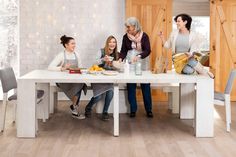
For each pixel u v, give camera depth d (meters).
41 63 7.83
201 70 5.20
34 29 7.78
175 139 4.81
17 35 8.00
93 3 7.79
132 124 5.66
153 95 7.93
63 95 7.95
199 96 4.87
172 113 6.55
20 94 4.81
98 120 5.93
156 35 7.81
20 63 7.82
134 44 6.15
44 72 5.64
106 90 5.62
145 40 6.15
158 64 5.47
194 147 4.45
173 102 6.52
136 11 7.75
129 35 6.15
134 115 6.20
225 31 7.80
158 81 4.82
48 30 7.79
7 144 4.54
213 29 7.82
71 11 7.78
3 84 5.11
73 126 5.51
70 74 5.33
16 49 8.12
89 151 4.27
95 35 7.83
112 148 4.39
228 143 4.63
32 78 4.82
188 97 6.04
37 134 5.02
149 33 7.80
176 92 6.49
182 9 10.13
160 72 5.48
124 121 5.87
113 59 6.09
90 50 7.85
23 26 7.77
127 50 6.29
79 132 5.15
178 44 5.81
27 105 4.82
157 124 5.68
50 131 5.20
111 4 7.81
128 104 6.50
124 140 4.75
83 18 7.80
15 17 8.05
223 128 5.41
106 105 5.90
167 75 5.21
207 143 4.62
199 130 4.91
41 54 7.82
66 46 6.17
